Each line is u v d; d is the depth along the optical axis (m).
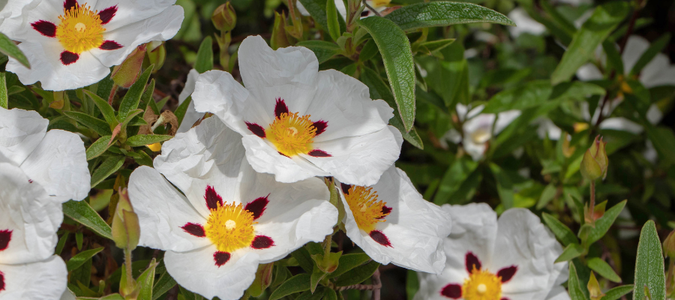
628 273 0.61
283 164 0.43
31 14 0.45
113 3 0.46
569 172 0.57
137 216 0.41
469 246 0.54
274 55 0.45
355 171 0.44
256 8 0.66
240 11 0.66
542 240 0.52
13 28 0.44
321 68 0.51
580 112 0.66
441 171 0.60
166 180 0.44
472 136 0.64
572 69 0.57
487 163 0.60
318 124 0.46
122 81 0.45
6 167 0.41
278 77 0.45
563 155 0.58
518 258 0.53
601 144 0.49
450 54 0.58
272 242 0.44
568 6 0.72
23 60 0.40
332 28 0.48
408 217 0.46
